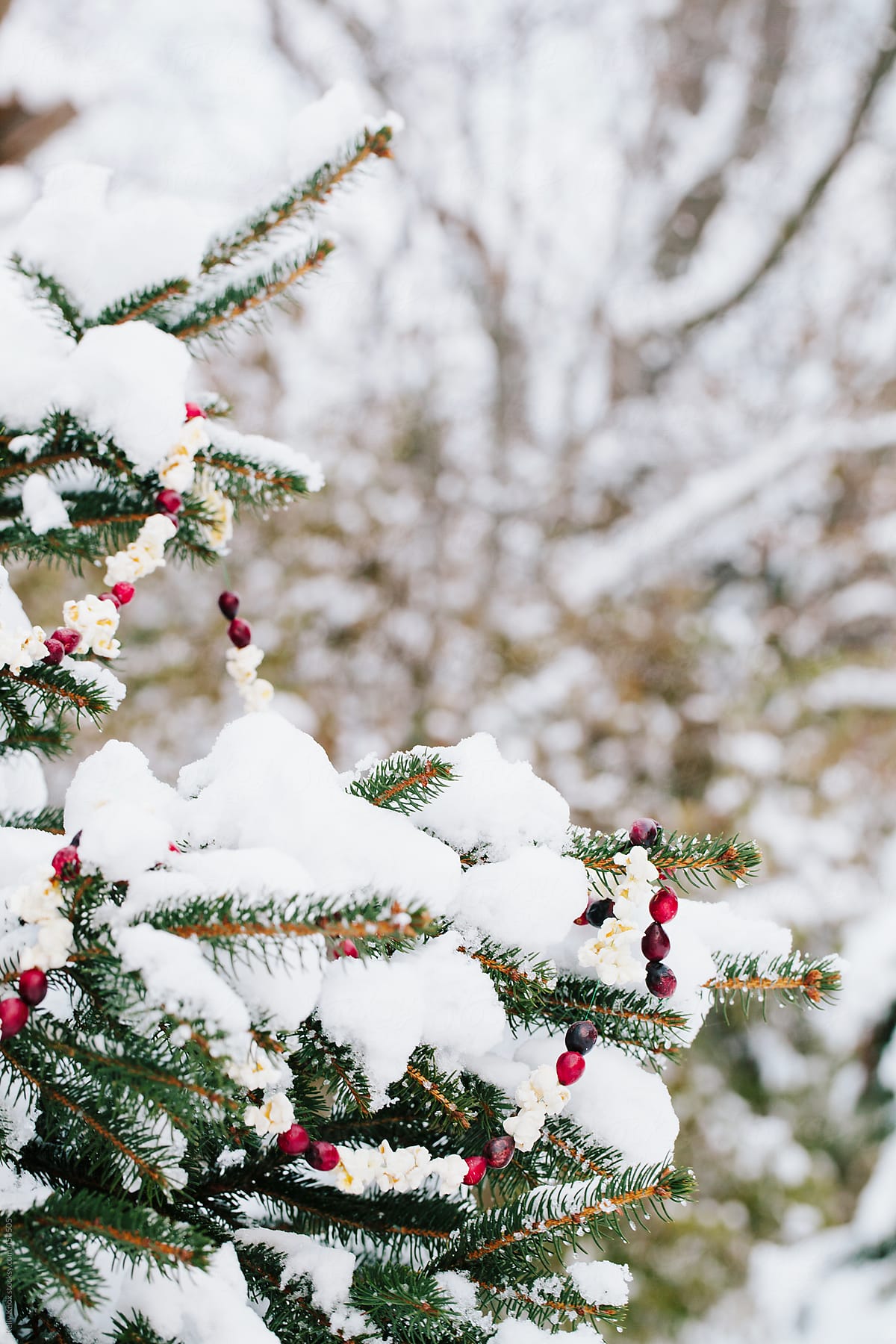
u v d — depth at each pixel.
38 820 1.00
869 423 4.30
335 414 4.14
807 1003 0.92
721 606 4.30
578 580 3.96
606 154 5.25
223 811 0.79
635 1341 2.64
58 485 1.04
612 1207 0.80
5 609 0.91
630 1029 0.89
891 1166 3.10
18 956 0.71
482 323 4.95
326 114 1.03
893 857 3.73
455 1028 0.81
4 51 2.47
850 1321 2.84
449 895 0.79
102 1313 0.74
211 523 1.08
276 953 0.71
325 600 3.73
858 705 3.92
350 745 3.63
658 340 5.17
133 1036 0.70
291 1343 0.78
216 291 1.08
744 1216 3.01
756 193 5.37
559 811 0.92
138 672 3.49
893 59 4.78
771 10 5.03
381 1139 0.91
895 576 4.29
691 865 0.90
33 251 0.97
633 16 5.05
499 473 4.62
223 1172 0.88
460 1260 0.85
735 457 4.93
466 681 3.78
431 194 4.82
